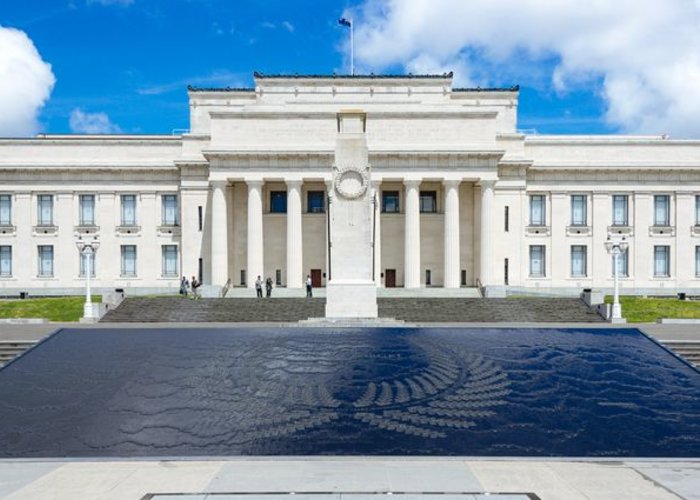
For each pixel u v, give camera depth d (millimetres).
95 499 11492
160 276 73250
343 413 18219
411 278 66500
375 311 35250
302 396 19578
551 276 73625
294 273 67000
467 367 22375
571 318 44375
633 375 21906
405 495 11430
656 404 19266
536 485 12219
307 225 71438
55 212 73312
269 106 68062
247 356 23797
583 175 73750
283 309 46469
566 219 73875
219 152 66000
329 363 22812
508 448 15938
